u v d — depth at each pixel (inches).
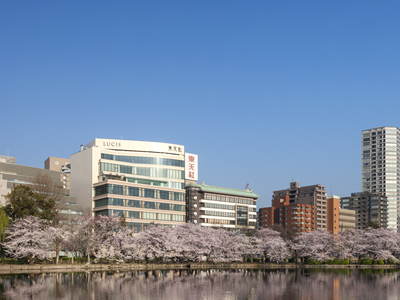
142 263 6112.2
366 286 4175.7
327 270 6589.6
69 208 7406.5
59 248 5772.6
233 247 7234.3
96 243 5585.6
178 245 6314.0
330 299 3302.2
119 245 5767.7
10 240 5216.5
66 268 5172.2
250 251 7578.7
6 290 3312.0
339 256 7677.2
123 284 3833.7
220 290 3656.5
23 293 3176.7
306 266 7539.4
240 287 3902.6
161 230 6333.7
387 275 5585.6
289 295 3467.0
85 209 7111.2
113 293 3284.9
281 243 7485.2
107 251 5610.2
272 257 7534.5
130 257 6028.5
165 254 6210.6
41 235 5123.0
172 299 3110.2
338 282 4522.6
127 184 7869.1
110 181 7647.6
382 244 7652.6
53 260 5802.2
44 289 3403.1
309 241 7721.5
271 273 5689.0
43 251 5211.6
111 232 5821.9
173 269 5994.1
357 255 7869.1
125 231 6033.5
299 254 7628.0
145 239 6072.8
